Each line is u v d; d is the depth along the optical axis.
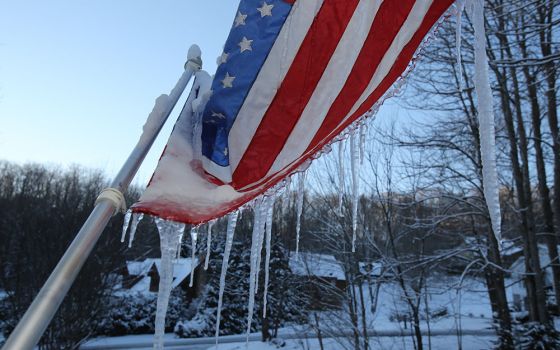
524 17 10.66
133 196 22.52
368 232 12.70
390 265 11.70
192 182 2.81
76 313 14.16
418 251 13.28
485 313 24.27
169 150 2.95
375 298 16.80
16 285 15.02
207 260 2.84
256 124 2.95
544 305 12.58
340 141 2.85
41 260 14.73
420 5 2.65
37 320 1.66
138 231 25.39
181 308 27.12
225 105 3.02
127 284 24.08
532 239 13.08
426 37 2.61
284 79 2.95
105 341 22.47
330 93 2.85
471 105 12.94
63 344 14.18
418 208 13.88
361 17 2.84
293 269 16.91
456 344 14.23
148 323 25.34
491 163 1.98
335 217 12.91
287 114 2.92
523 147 13.42
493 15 10.50
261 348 16.89
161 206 2.60
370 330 12.73
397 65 2.68
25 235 15.24
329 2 2.94
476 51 2.11
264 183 2.87
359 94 2.77
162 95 2.96
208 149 3.01
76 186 23.34
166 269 2.45
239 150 2.94
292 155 2.86
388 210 13.22
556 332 11.86
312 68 2.90
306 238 14.10
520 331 12.05
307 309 13.14
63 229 15.25
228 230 2.93
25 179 29.59
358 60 2.80
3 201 23.23
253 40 3.07
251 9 3.13
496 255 12.37
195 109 3.21
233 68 3.07
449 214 13.74
